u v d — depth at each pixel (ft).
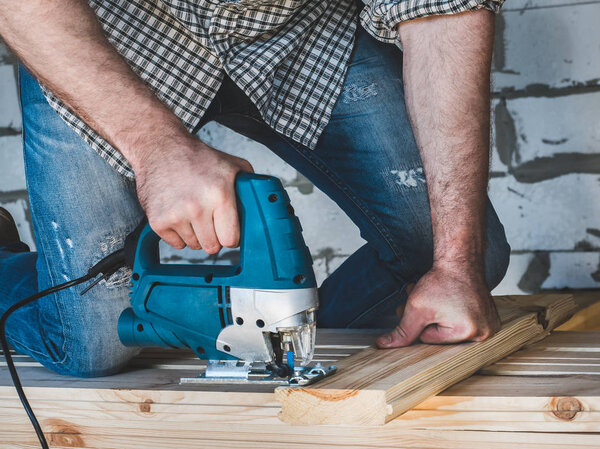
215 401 4.04
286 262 3.82
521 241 9.19
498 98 9.01
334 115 5.78
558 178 8.99
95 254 5.02
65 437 4.42
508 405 3.76
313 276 3.93
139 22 5.35
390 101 5.77
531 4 8.77
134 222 5.18
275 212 3.83
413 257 5.95
